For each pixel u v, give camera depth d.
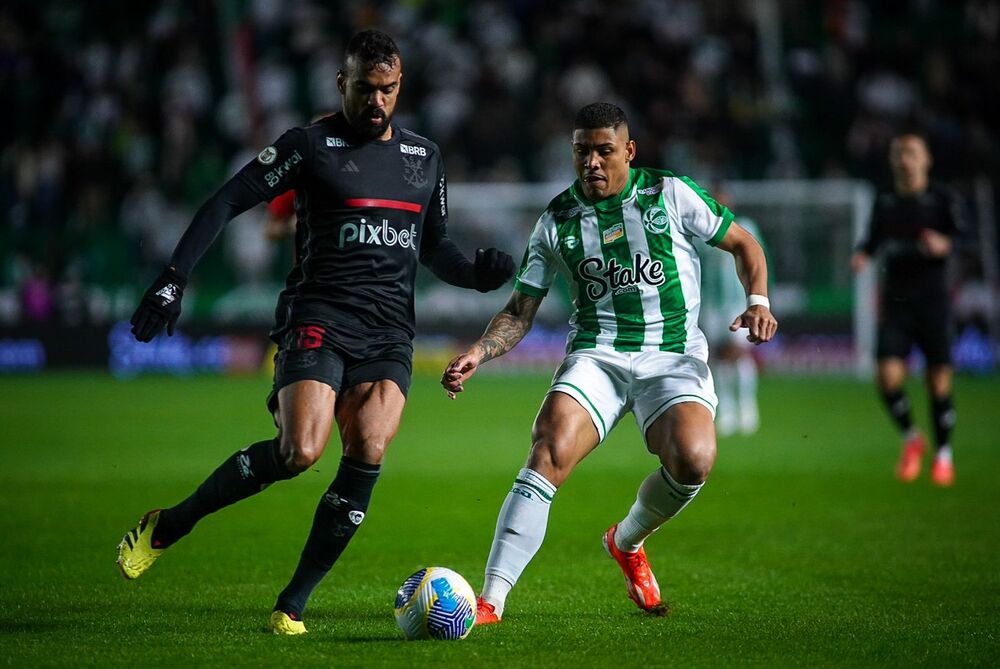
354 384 18.91
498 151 83.69
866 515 30.48
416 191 19.59
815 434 48.53
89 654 16.84
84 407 57.94
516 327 20.30
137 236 81.12
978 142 80.44
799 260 77.56
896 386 36.78
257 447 18.52
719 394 53.34
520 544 19.08
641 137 81.44
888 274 36.91
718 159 81.12
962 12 93.19
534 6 92.75
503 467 39.41
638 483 36.62
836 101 86.31
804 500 32.94
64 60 90.75
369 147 19.34
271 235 31.03
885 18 93.69
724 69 86.75
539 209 80.56
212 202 18.72
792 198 77.44
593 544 26.98
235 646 17.34
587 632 18.48
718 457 41.91
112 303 80.12
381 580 22.92
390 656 16.75
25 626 18.70
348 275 19.09
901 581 22.75
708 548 26.34
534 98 89.25
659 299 20.11
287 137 19.05
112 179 84.88
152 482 35.72
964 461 40.94
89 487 34.78
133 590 21.62
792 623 19.20
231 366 79.19
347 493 18.28
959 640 17.98
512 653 17.02
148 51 92.25
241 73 89.69
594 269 20.20
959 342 74.69
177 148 85.00
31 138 89.75
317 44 90.94
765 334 19.22
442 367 77.94
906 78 87.56
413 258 19.70
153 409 56.97
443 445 45.19
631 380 20.08
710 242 20.14
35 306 80.19
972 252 75.00
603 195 20.08
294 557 24.98
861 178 82.31
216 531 28.08
